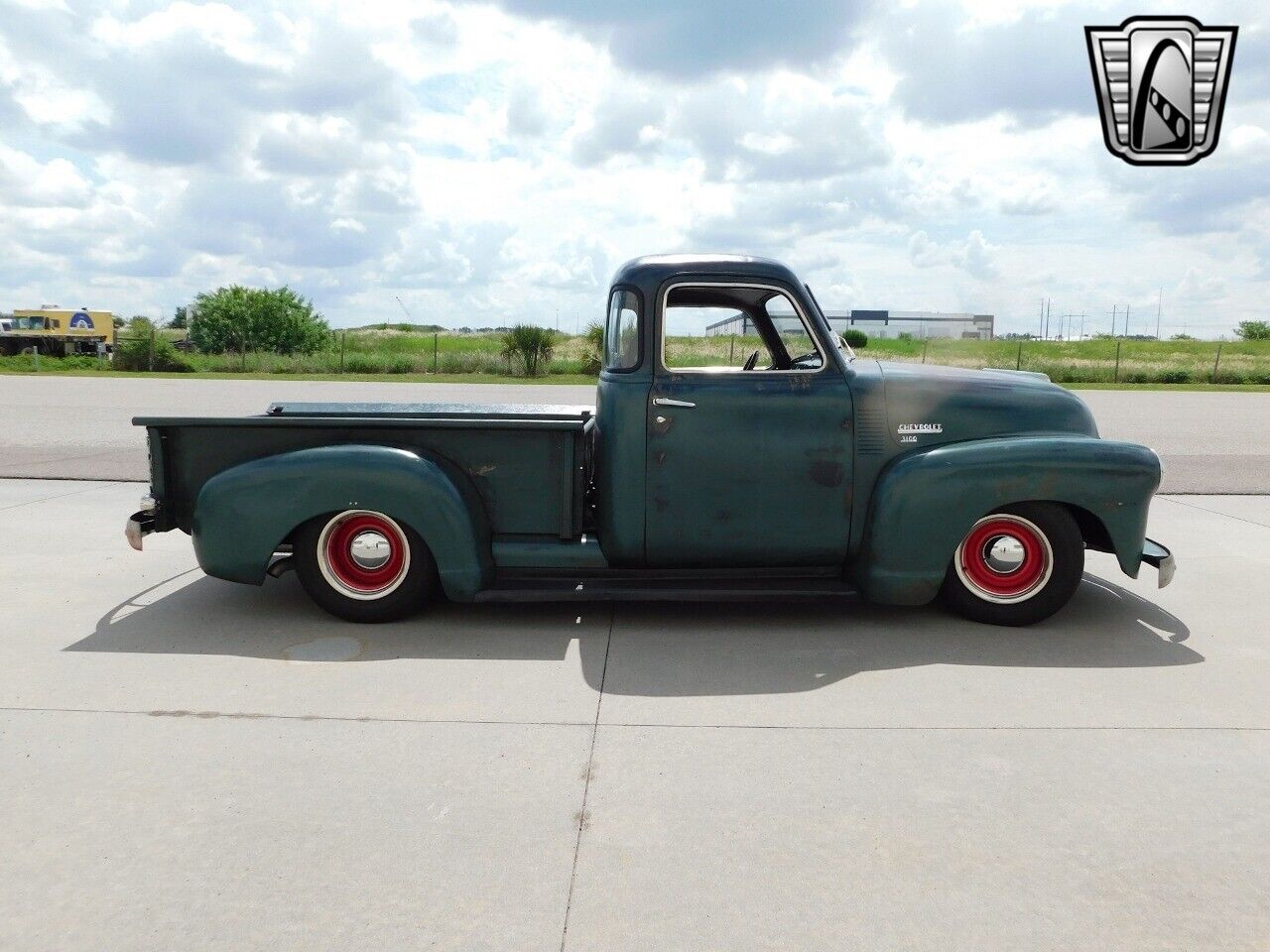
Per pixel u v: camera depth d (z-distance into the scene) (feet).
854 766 9.25
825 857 7.63
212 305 124.57
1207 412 51.13
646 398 13.41
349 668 11.95
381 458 13.10
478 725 10.18
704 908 6.94
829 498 13.61
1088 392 70.28
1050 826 8.14
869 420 13.55
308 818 8.16
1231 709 10.76
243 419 13.53
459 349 102.17
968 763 9.34
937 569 13.33
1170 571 13.38
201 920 6.75
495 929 6.67
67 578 16.39
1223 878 7.39
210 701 10.80
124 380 71.41
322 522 13.43
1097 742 9.85
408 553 13.50
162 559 17.79
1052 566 13.55
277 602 15.01
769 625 13.96
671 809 8.38
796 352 14.05
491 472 13.78
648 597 13.26
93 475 26.94
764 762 9.34
